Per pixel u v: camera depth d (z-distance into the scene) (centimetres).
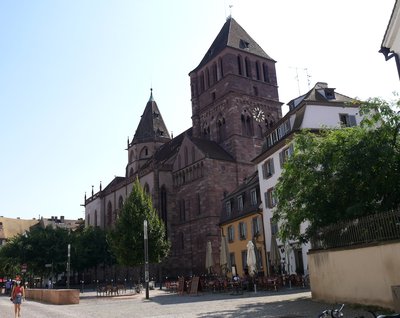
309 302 2192
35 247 7262
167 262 7231
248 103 7712
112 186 9750
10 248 7338
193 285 3819
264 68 8325
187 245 7225
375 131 2045
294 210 2389
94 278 9112
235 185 7150
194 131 8356
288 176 2419
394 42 2419
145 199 5012
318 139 2384
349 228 1988
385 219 1742
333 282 2095
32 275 7950
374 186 1962
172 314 2064
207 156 7012
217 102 7844
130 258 4800
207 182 6919
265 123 7850
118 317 2084
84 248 7575
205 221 6869
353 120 4147
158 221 5016
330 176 2191
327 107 4131
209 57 8256
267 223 4566
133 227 4838
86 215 10912
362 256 1864
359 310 1738
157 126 10306
